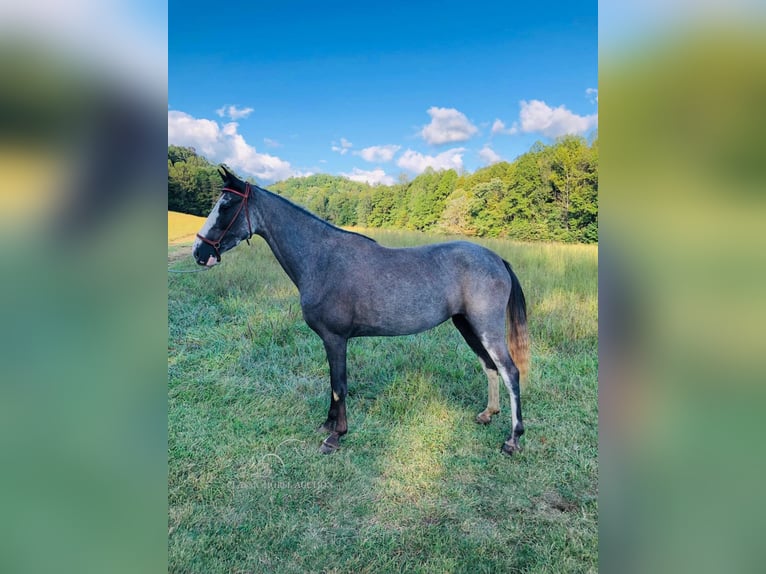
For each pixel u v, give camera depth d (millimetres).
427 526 2066
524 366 2768
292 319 4688
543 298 4973
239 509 2172
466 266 2650
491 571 1820
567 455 2590
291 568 1839
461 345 4227
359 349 4121
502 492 2299
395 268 2604
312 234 2670
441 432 2855
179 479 2391
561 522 2090
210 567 1842
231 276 5914
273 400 3262
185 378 3570
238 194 2607
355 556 1898
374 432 2854
